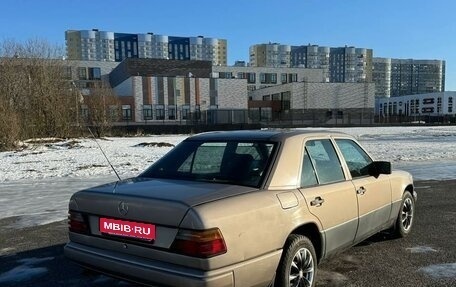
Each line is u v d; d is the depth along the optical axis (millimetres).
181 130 46844
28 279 4602
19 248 5746
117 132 41344
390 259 5098
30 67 33594
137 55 122312
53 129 33156
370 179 5012
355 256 5207
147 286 3213
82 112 37469
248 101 76750
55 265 5051
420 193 9391
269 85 95188
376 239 5922
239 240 3166
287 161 3893
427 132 42688
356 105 79250
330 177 4383
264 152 3947
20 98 32094
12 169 14586
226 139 4344
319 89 77312
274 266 3438
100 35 118812
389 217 5477
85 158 18188
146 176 4230
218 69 93312
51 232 6562
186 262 3020
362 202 4688
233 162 3965
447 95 96812
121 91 69062
